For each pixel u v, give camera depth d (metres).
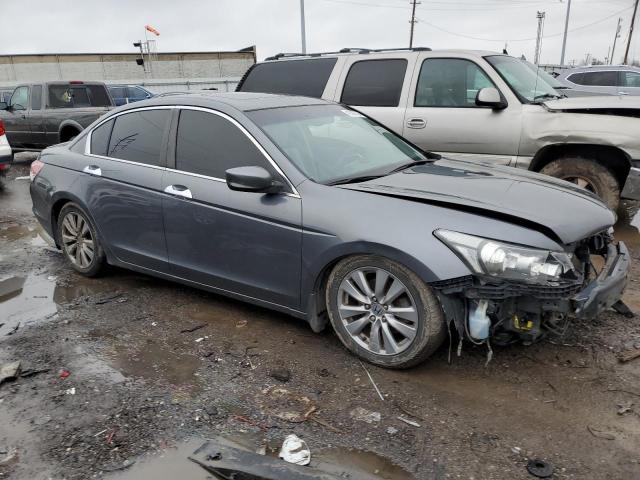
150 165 4.28
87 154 4.83
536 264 2.85
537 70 7.21
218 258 3.90
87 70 51.84
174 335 3.86
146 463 2.59
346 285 3.39
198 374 3.35
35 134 12.29
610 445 2.66
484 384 3.18
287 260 3.54
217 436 2.78
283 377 3.29
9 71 50.28
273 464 2.56
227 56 54.56
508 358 3.45
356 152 4.08
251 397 3.10
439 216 3.09
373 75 6.77
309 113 4.29
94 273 4.94
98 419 2.92
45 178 5.08
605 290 3.04
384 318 3.29
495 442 2.70
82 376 3.34
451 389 3.14
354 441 2.72
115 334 3.89
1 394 3.17
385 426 2.83
